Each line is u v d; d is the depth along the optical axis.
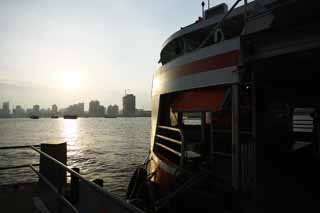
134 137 78.62
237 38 5.63
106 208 3.38
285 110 9.70
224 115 8.34
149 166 10.35
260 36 4.01
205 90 7.09
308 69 5.00
